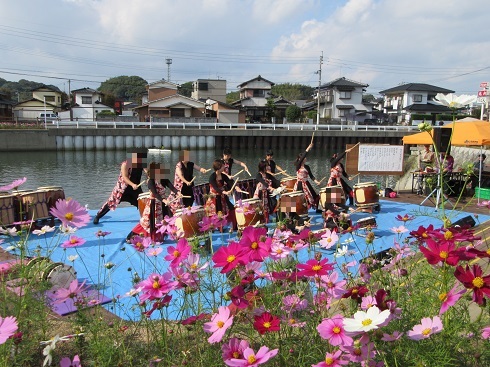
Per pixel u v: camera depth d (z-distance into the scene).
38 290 2.41
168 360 1.98
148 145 34.69
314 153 36.78
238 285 1.92
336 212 6.00
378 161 10.94
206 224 2.92
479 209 8.41
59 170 22.95
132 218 8.12
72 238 2.53
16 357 1.96
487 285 1.59
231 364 1.47
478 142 9.05
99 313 2.77
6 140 30.97
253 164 28.30
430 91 50.59
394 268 2.56
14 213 6.36
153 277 2.04
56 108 50.97
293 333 2.09
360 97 52.16
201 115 44.31
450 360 1.75
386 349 1.82
